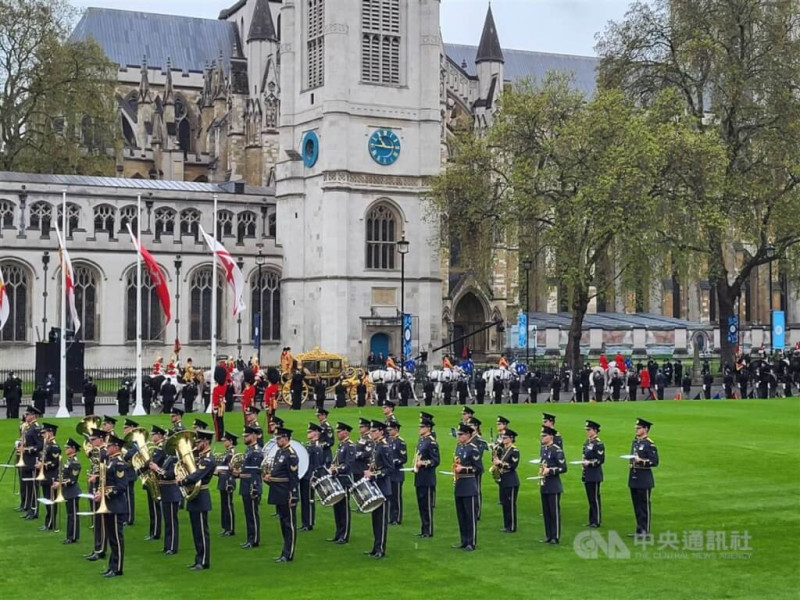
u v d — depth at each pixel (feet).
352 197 388.37
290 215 400.88
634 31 377.09
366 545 120.98
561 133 336.49
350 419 234.79
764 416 247.29
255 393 239.30
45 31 431.02
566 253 331.57
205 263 393.29
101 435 114.52
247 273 400.06
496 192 357.41
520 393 339.98
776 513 134.62
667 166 335.88
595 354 459.32
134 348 382.63
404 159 397.39
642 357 460.55
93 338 378.53
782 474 162.91
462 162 359.05
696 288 523.29
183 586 102.68
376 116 392.06
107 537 114.32
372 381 303.07
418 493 124.98
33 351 369.71
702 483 155.33
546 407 271.69
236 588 101.76
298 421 232.32
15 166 435.53
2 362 365.61
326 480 119.65
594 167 332.80
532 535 124.98
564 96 353.51
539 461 133.39
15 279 369.91
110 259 379.76
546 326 447.01
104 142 448.65
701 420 237.86
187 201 394.52
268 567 110.52
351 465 124.77
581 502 143.84
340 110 384.88
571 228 324.80
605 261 375.25
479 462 119.96
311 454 129.39
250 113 478.18
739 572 107.04
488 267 369.09
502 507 135.95
